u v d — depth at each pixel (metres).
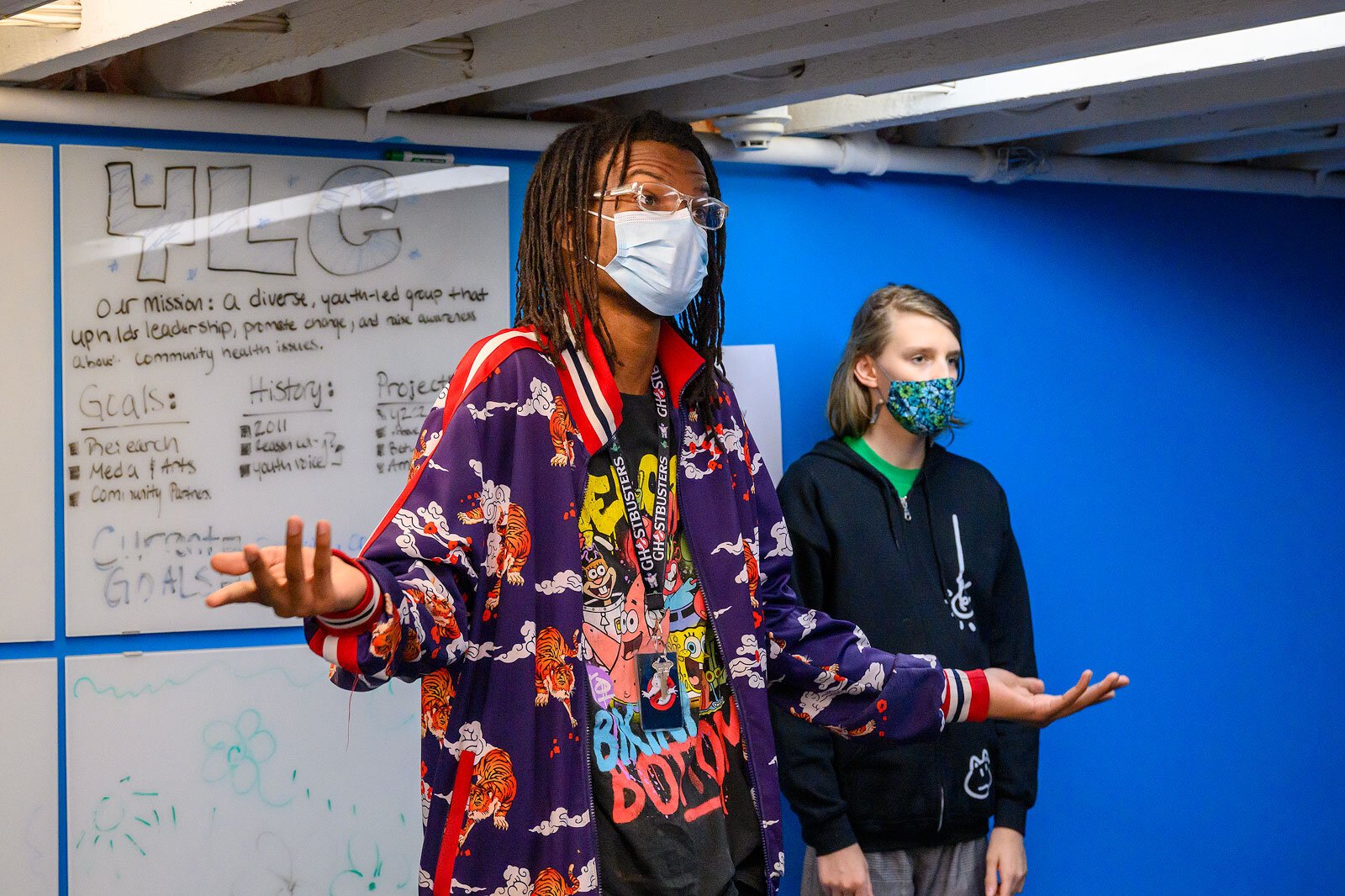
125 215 2.25
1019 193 2.99
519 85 2.37
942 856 2.43
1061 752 3.05
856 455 2.47
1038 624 3.01
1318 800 3.31
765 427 2.71
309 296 2.37
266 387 2.35
